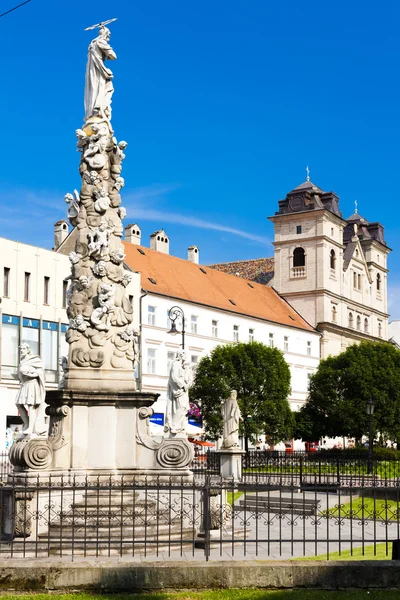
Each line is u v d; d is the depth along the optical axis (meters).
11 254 50.78
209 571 11.09
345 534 18.69
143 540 13.30
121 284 17.88
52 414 16.83
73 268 17.72
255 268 95.75
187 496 16.19
